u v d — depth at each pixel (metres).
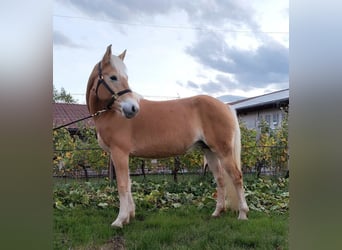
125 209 3.17
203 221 3.35
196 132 3.38
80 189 4.75
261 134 6.67
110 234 2.93
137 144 3.28
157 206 4.09
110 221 3.36
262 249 2.63
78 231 2.99
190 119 3.36
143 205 4.05
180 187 5.05
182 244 2.74
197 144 3.53
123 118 3.21
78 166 5.88
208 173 6.15
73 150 5.48
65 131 5.65
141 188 4.90
